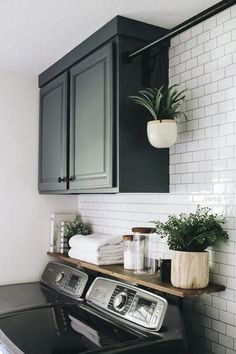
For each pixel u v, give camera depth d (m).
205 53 1.65
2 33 1.85
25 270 2.43
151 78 1.77
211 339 1.54
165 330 1.44
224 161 1.54
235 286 1.46
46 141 2.36
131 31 1.70
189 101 1.72
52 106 2.28
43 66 2.32
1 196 2.38
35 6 1.59
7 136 2.42
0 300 2.01
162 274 1.56
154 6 1.58
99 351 1.28
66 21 1.72
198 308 1.61
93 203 2.45
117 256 1.98
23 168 2.46
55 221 2.49
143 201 1.98
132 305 1.59
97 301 1.78
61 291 2.12
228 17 1.55
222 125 1.55
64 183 2.08
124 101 1.69
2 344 1.46
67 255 2.34
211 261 1.56
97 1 1.55
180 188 1.74
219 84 1.58
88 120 1.87
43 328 1.57
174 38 1.82
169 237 1.52
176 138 1.62
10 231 2.40
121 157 1.67
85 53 1.92
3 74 2.41
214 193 1.57
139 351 1.32
